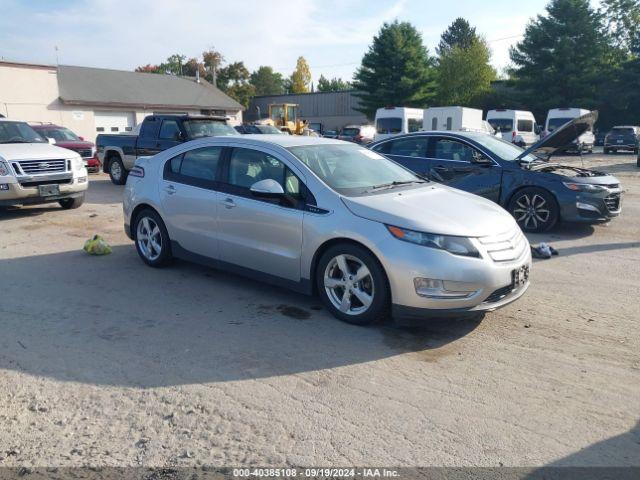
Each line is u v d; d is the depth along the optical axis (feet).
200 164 18.98
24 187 30.14
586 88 146.20
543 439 9.99
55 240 25.93
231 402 11.23
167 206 19.61
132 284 18.98
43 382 12.04
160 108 118.32
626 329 14.97
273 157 16.97
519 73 157.28
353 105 188.75
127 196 21.44
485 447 9.76
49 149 32.40
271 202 16.40
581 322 15.47
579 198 26.02
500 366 12.82
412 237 13.78
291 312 16.20
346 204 14.99
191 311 16.35
